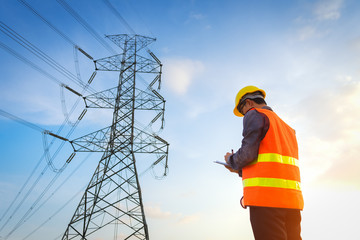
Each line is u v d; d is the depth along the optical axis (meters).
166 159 22.77
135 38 28.23
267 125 1.95
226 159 2.31
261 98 2.43
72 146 20.81
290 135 2.22
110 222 17.42
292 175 1.90
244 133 2.01
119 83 25.12
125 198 18.45
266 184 1.80
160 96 24.83
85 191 18.86
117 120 22.56
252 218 1.82
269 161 1.86
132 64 26.06
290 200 1.77
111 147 21.02
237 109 2.59
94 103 23.45
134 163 20.05
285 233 1.71
